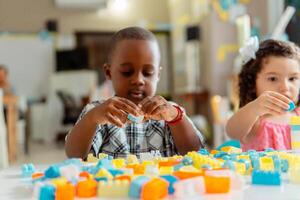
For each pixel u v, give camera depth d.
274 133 0.88
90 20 6.30
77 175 0.43
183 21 5.59
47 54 6.16
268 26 3.67
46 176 0.43
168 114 0.70
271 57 0.91
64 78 5.61
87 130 0.69
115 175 0.43
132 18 6.35
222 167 0.46
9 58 6.09
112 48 0.75
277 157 0.51
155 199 0.36
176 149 0.78
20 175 0.51
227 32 4.18
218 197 0.37
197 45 4.80
